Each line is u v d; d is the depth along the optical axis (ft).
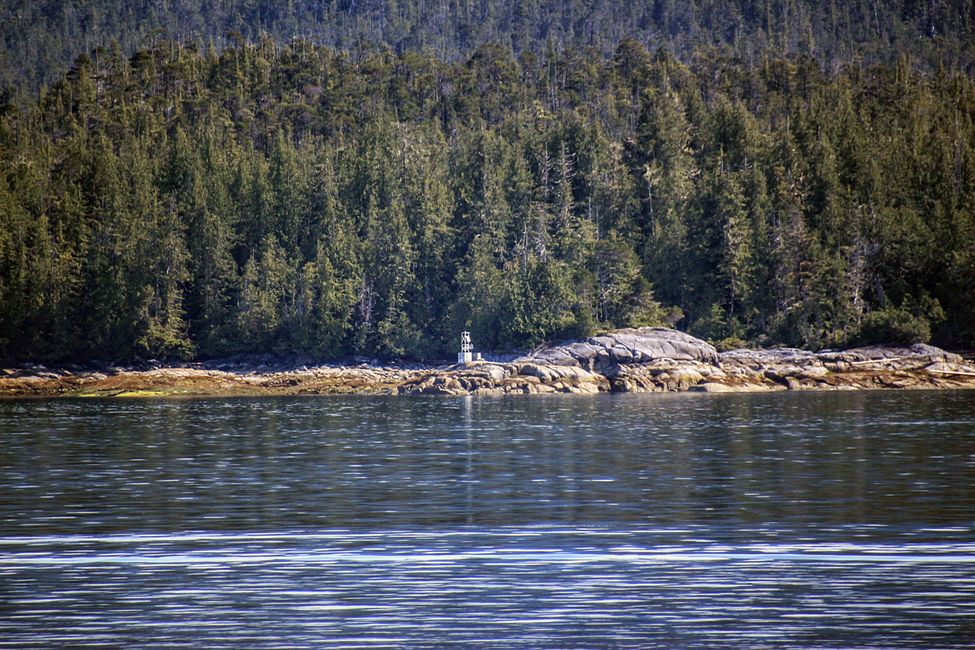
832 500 490.90
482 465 639.76
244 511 471.21
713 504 483.51
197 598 329.52
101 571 361.71
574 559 375.25
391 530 426.51
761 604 320.70
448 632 296.71
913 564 365.20
